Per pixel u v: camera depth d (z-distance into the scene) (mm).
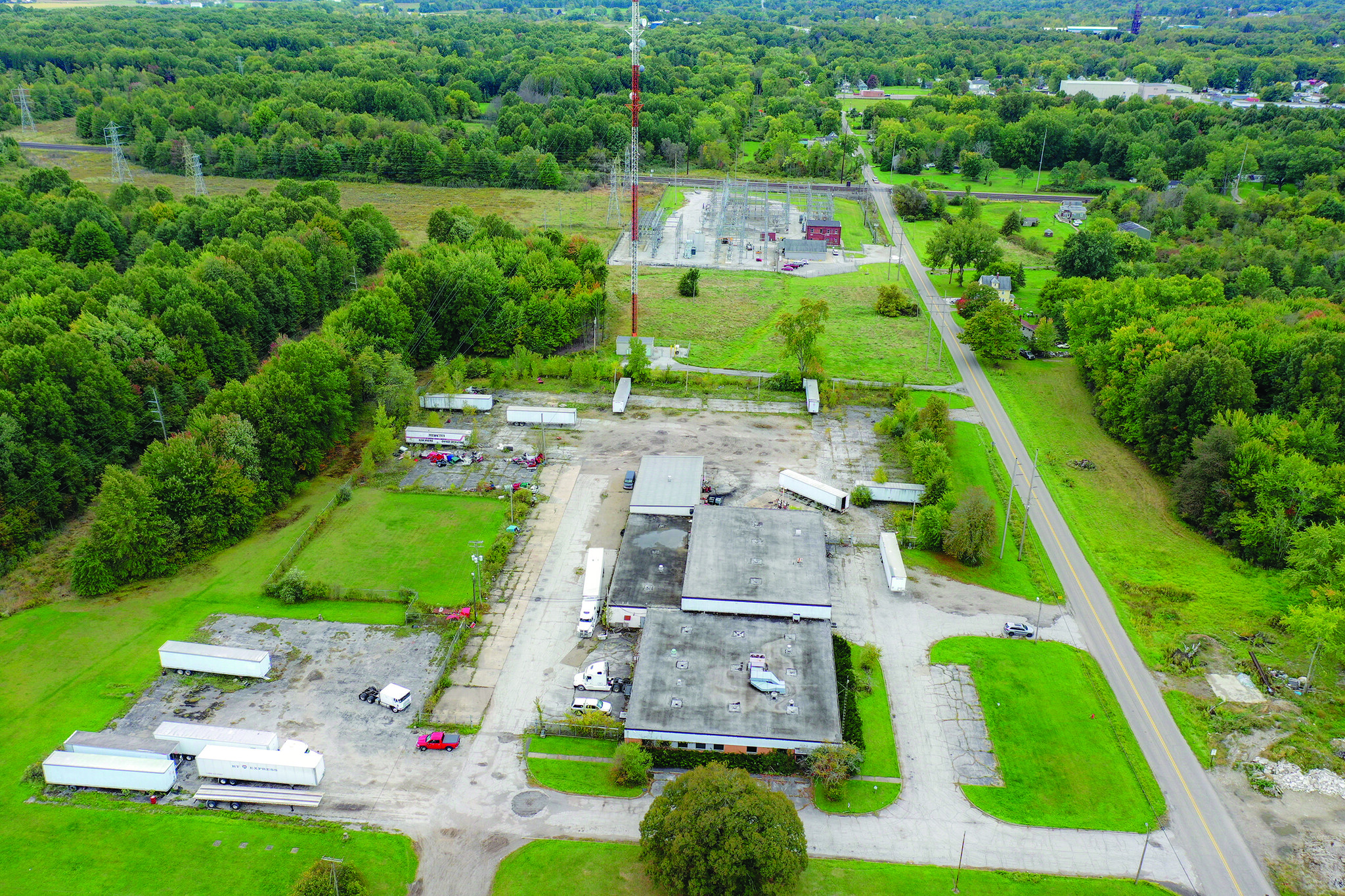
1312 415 145125
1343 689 104375
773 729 93500
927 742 96812
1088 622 115938
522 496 139375
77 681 102375
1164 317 175750
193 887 78812
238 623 112500
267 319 188500
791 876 74062
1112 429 163750
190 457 125875
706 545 121812
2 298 168000
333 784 89938
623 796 89625
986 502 124375
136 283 174250
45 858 81125
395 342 177500
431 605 116250
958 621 115312
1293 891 80812
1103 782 92125
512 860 82312
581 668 106062
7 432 125625
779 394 179125
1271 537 124000
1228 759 95250
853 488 143125
